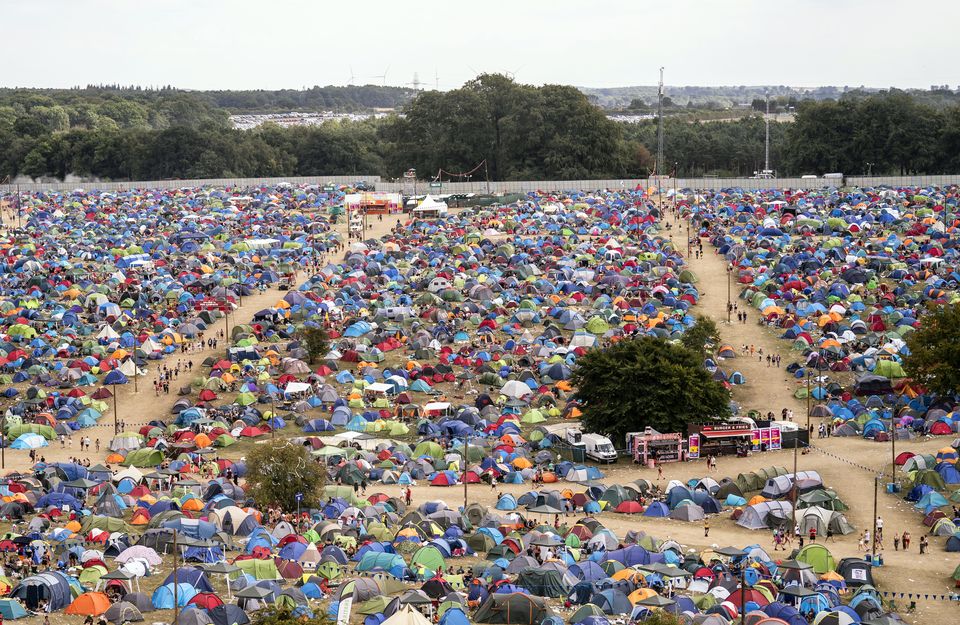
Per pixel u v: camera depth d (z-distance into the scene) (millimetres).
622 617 102562
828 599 104875
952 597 109312
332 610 100125
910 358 169000
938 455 147875
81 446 166000
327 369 196500
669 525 132875
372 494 141625
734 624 98500
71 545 114125
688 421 162000
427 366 195625
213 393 185625
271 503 133000
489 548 120812
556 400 185500
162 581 109125
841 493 141750
